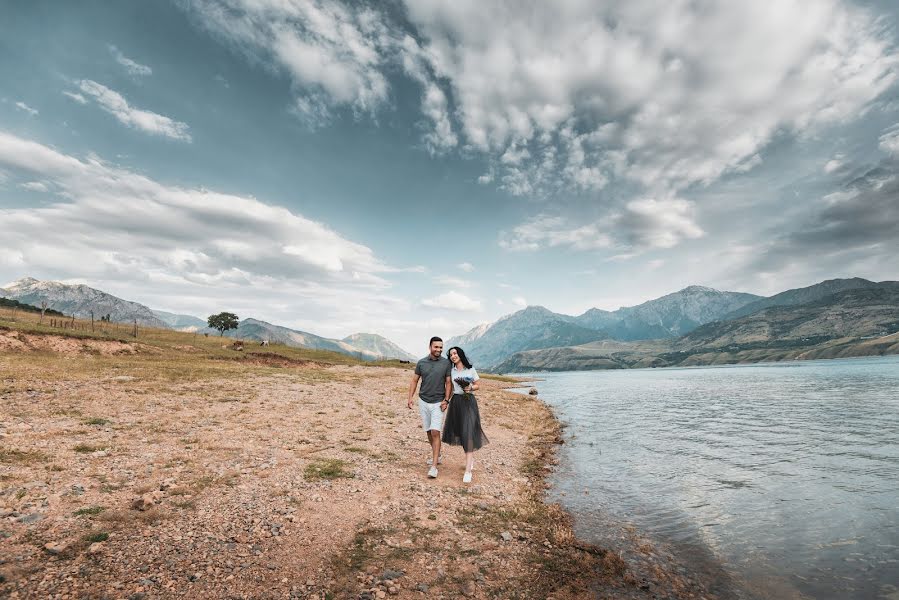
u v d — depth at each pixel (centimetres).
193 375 2747
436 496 955
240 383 2617
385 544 693
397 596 539
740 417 2747
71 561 540
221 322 13238
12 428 1167
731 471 1355
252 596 509
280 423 1611
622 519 937
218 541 644
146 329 8569
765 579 669
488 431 2083
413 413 2186
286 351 8175
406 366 8112
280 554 624
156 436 1252
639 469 1405
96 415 1444
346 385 3266
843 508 979
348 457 1217
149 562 560
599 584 626
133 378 2314
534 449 1719
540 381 11494
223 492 854
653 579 657
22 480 804
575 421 2778
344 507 838
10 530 600
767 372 12575
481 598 555
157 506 754
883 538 807
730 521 921
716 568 707
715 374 13612
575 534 841
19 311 9369
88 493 778
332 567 602
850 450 1614
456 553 684
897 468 1319
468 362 1139
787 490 1133
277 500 836
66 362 2794
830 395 4062
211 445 1203
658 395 5153
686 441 1917
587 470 1395
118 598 472
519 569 649
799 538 827
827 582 657
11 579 481
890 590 622
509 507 930
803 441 1830
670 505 1030
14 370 2181
